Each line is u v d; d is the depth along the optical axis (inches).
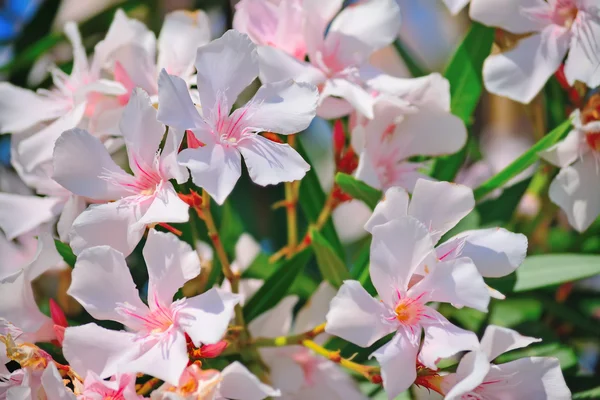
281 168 23.2
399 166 25.2
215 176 23.0
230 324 24.8
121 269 23.1
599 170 25.0
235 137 23.5
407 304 23.2
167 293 23.1
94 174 23.5
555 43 25.0
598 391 25.0
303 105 23.5
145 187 23.6
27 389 22.8
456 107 25.9
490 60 25.1
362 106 24.4
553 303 26.8
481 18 25.1
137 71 25.1
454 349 22.7
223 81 23.5
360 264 25.5
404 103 24.5
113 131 24.6
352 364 23.9
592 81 24.6
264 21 25.1
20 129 25.4
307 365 25.7
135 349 22.9
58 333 23.8
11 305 23.8
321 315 25.8
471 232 23.7
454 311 26.5
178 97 23.1
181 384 22.6
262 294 25.3
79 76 25.5
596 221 26.9
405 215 23.1
